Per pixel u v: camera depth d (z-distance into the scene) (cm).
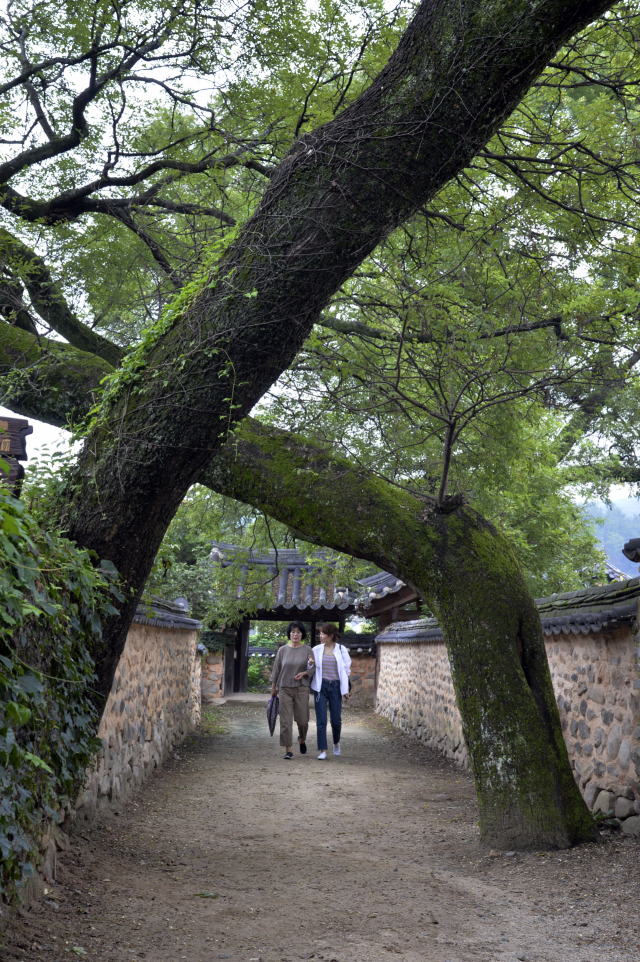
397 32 625
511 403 687
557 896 389
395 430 686
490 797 493
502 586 523
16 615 261
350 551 547
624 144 637
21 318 659
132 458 430
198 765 848
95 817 511
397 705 1312
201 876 415
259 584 1080
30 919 310
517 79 402
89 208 667
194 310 430
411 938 329
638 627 472
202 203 718
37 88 688
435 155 413
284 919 350
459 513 549
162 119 750
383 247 685
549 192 623
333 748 1005
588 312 622
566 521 1409
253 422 579
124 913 340
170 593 1379
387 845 506
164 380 424
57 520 447
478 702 505
